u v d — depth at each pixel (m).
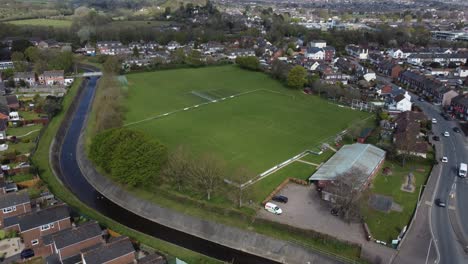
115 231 73.38
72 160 110.44
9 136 119.19
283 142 117.12
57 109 141.75
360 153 100.06
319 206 83.00
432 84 171.50
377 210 81.12
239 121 135.38
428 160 103.00
